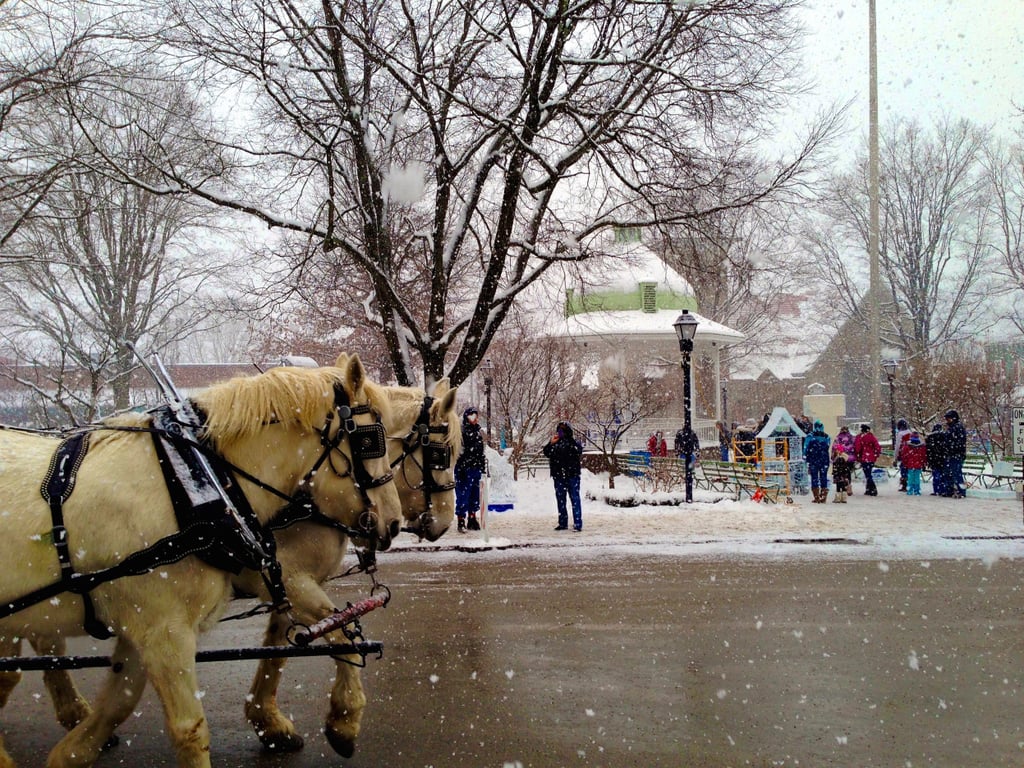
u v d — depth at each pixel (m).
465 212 15.66
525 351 26.52
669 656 6.99
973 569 10.83
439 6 15.07
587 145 14.20
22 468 4.13
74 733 4.34
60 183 16.14
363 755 5.09
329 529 5.07
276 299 16.41
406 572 11.02
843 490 18.25
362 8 13.86
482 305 15.09
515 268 16.44
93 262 19.52
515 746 5.17
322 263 17.91
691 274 16.81
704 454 30.52
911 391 32.59
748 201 14.95
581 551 12.48
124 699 4.37
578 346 27.20
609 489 18.39
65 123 16.14
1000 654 6.97
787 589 9.63
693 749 5.09
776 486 18.23
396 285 16.09
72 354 17.36
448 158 15.17
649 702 5.90
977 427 30.94
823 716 5.61
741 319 44.25
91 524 3.92
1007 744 5.14
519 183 14.64
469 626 8.07
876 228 27.33
